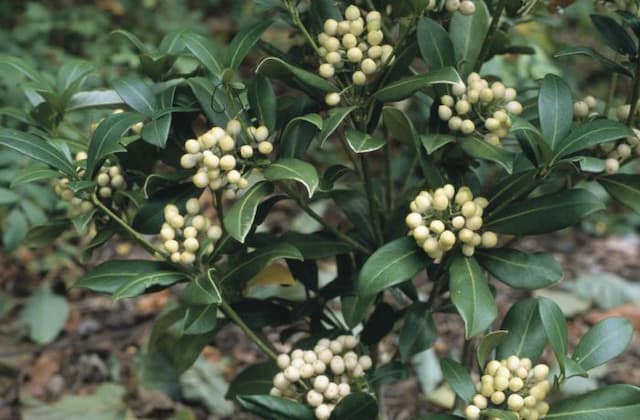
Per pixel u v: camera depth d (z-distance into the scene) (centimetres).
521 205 106
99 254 214
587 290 206
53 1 279
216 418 165
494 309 100
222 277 110
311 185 101
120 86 111
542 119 105
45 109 117
